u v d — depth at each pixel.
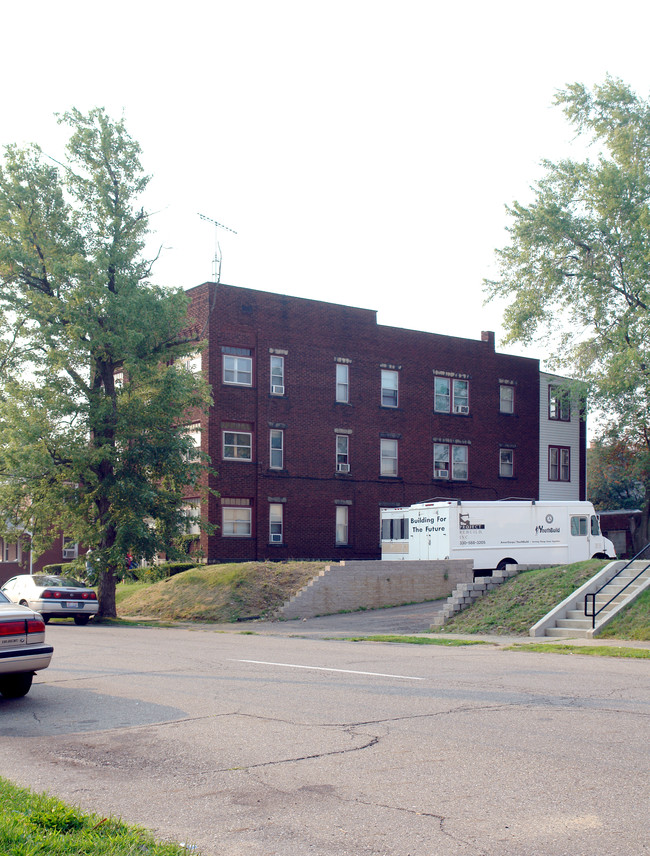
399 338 41.59
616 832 5.10
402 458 41.12
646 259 34.66
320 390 38.72
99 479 26.92
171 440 27.03
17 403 26.06
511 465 45.22
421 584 28.73
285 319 37.97
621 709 9.05
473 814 5.49
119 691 10.63
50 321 26.23
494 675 11.86
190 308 36.78
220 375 35.94
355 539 39.09
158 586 30.86
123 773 6.71
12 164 26.34
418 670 12.50
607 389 37.16
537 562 31.41
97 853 4.61
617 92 38.03
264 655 14.92
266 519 36.56
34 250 26.66
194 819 5.52
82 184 26.97
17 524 27.34
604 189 36.56
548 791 5.96
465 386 43.88
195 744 7.63
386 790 6.07
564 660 13.82
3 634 9.70
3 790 5.80
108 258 26.12
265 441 36.94
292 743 7.59
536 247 39.25
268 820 5.47
